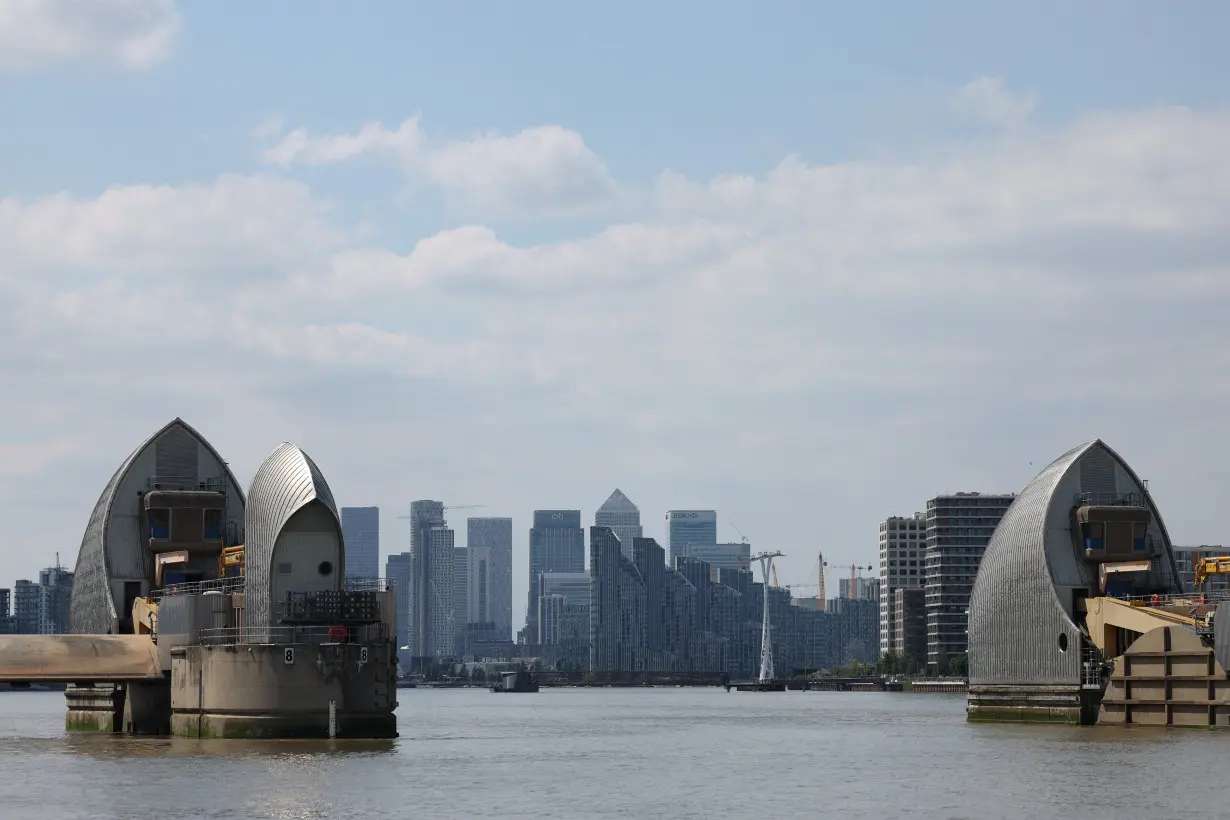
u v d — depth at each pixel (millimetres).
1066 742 117812
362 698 115938
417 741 144750
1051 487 142875
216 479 151750
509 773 102438
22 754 112750
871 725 180125
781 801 85688
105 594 147375
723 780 98750
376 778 94750
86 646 130750
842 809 81688
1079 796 84562
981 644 146625
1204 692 124188
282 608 118062
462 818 77625
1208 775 93062
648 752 126438
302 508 117875
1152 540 144125
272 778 94062
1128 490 144625
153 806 81250
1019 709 141750
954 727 156125
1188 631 124875
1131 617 132125
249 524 121688
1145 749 109500
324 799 84312
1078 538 142375
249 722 115125
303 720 114938
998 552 145750
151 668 129750
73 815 78188
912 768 104000
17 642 129000
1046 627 139250
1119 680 130875
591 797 87625
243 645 115688
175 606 126625
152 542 147125
